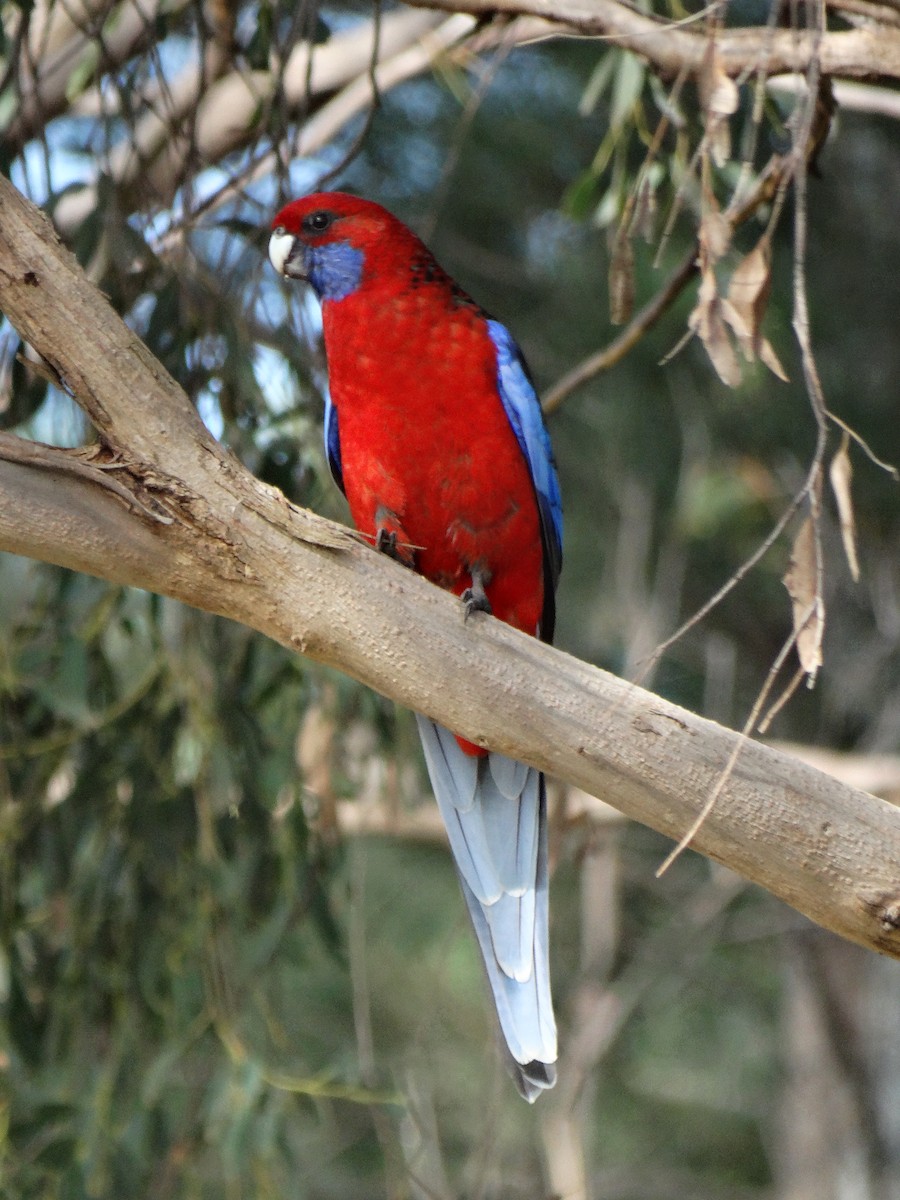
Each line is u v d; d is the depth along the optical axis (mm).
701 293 6352
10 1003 8984
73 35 10570
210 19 10711
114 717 8969
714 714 14664
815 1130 17016
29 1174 8773
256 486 5898
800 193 5875
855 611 15578
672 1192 16516
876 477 14266
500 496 7797
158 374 5844
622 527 14297
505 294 14031
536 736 5902
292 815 9078
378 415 7805
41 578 9305
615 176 9656
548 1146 12242
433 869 16422
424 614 5941
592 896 13891
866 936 5766
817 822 5688
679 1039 17438
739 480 13961
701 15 6762
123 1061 9008
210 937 8836
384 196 13883
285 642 6074
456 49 10672
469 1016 15867
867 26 7816
